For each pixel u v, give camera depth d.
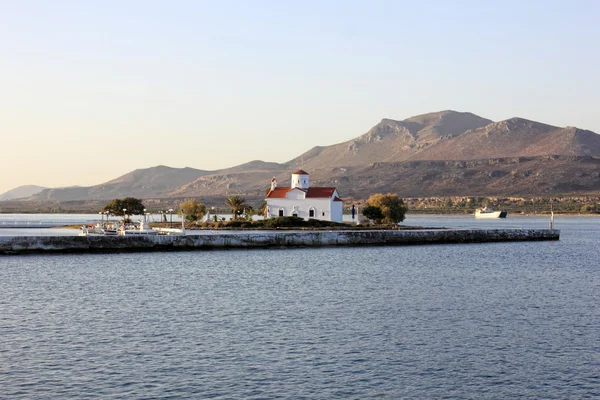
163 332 45.66
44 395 33.09
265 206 180.50
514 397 33.38
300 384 34.91
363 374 36.53
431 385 34.91
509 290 66.69
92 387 34.22
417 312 53.50
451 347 42.00
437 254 107.06
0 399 32.53
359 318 50.84
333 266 87.06
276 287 67.19
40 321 49.16
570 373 36.84
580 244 139.12
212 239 108.44
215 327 47.31
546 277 78.50
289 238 114.38
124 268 82.75
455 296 62.22
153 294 62.25
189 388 34.19
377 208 162.75
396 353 40.53
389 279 74.25
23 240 98.12
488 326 48.06
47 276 74.56
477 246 126.00
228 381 35.25
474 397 33.34
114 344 42.28
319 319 50.38
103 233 128.88
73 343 42.47
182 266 85.38
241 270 81.62
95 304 56.62
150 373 36.44
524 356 40.00
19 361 38.41
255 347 41.75
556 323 49.25
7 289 64.69
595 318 51.22
